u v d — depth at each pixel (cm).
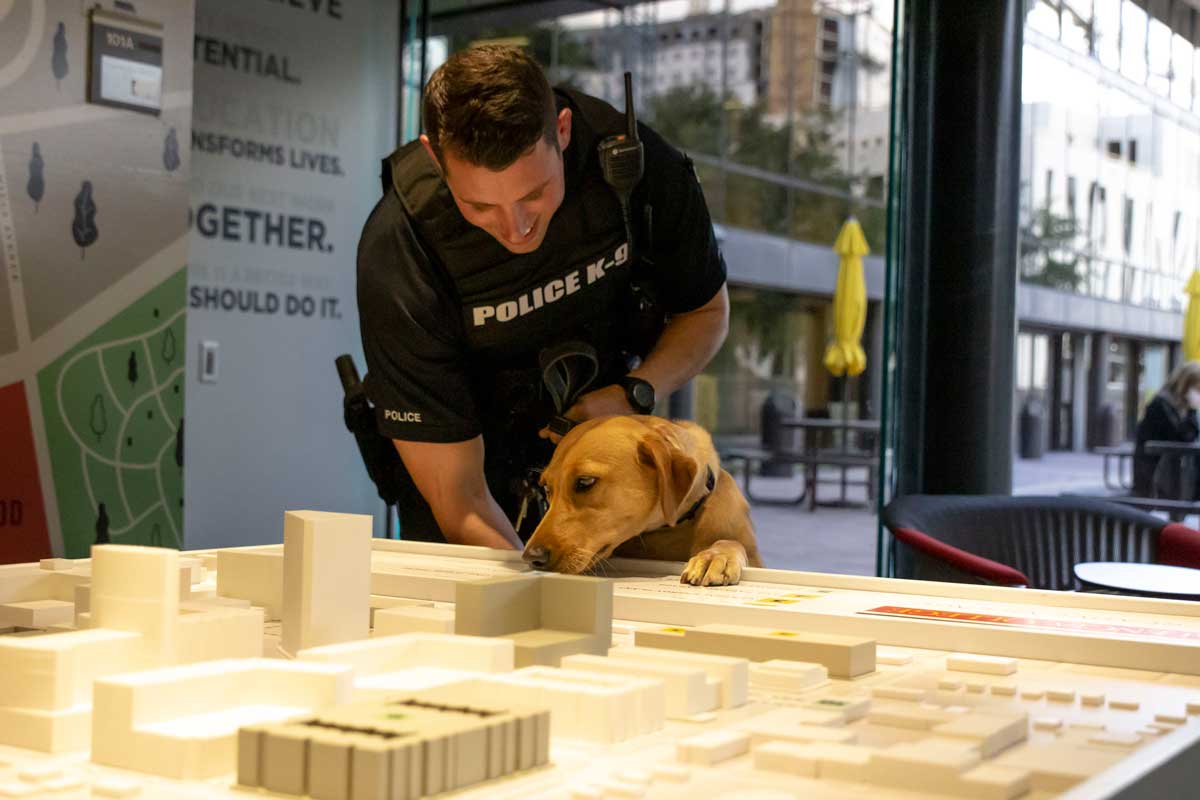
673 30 1193
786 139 1186
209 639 88
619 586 142
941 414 365
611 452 164
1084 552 322
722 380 1196
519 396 216
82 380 312
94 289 313
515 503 230
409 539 240
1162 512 495
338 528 97
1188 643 101
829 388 918
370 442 237
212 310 408
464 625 95
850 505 782
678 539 181
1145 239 536
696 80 1217
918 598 133
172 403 333
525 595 98
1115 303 544
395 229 195
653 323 222
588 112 196
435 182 189
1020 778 62
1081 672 101
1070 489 515
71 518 310
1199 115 520
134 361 323
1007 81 363
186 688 70
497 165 151
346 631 98
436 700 70
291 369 438
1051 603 128
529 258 195
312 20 439
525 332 204
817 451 818
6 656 75
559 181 164
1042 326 543
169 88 328
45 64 299
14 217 295
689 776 65
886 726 78
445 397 201
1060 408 550
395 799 57
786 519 752
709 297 221
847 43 1092
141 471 327
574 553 157
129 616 81
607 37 1142
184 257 334
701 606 123
